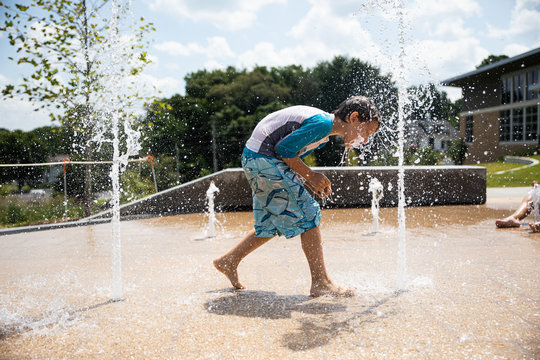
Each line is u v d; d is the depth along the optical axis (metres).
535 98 23.02
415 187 6.74
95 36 7.01
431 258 2.96
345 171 6.66
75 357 1.45
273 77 37.16
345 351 1.45
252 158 2.11
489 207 6.33
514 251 3.12
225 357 1.43
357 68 27.97
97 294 2.27
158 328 1.72
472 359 1.37
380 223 4.93
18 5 6.79
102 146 8.02
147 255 3.45
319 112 2.10
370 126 2.15
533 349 1.43
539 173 14.49
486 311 1.82
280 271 2.71
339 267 2.75
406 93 2.48
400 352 1.43
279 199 2.09
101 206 8.84
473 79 27.28
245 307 1.96
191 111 30.80
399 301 1.99
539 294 2.05
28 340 1.62
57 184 9.05
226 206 6.74
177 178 16.73
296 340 1.56
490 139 26.52
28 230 5.46
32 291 2.37
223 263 2.28
